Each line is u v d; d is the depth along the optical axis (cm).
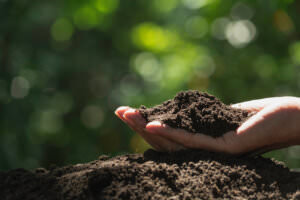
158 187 88
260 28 173
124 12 236
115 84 224
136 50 244
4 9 169
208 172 90
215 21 181
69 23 215
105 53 233
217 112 94
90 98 232
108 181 88
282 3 153
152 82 204
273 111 94
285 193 89
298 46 166
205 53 177
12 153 160
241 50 175
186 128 93
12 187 90
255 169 91
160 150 96
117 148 231
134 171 89
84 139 230
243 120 94
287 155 174
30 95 180
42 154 195
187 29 191
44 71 192
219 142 93
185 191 88
